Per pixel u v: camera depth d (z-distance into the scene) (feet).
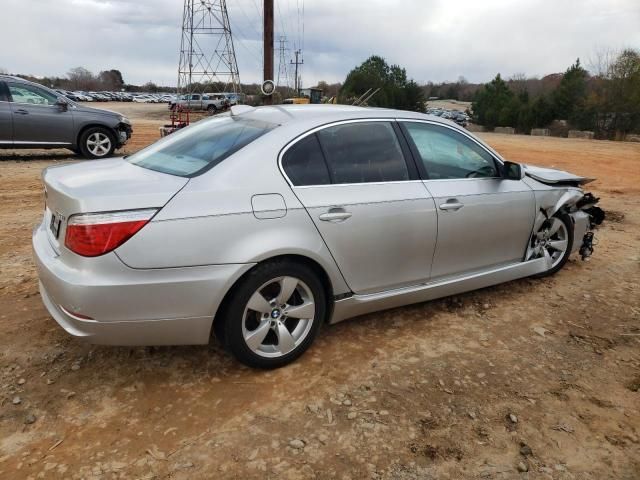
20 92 35.94
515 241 15.01
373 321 13.61
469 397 10.57
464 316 14.12
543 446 9.32
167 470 8.41
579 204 17.43
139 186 9.83
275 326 10.98
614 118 123.03
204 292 9.79
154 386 10.55
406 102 193.26
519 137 104.58
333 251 11.25
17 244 18.47
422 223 12.54
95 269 9.20
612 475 8.75
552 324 13.87
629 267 18.40
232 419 9.67
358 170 11.88
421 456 8.95
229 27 112.47
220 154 10.85
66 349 11.66
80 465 8.46
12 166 35.40
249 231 10.11
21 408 9.74
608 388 11.11
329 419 9.75
